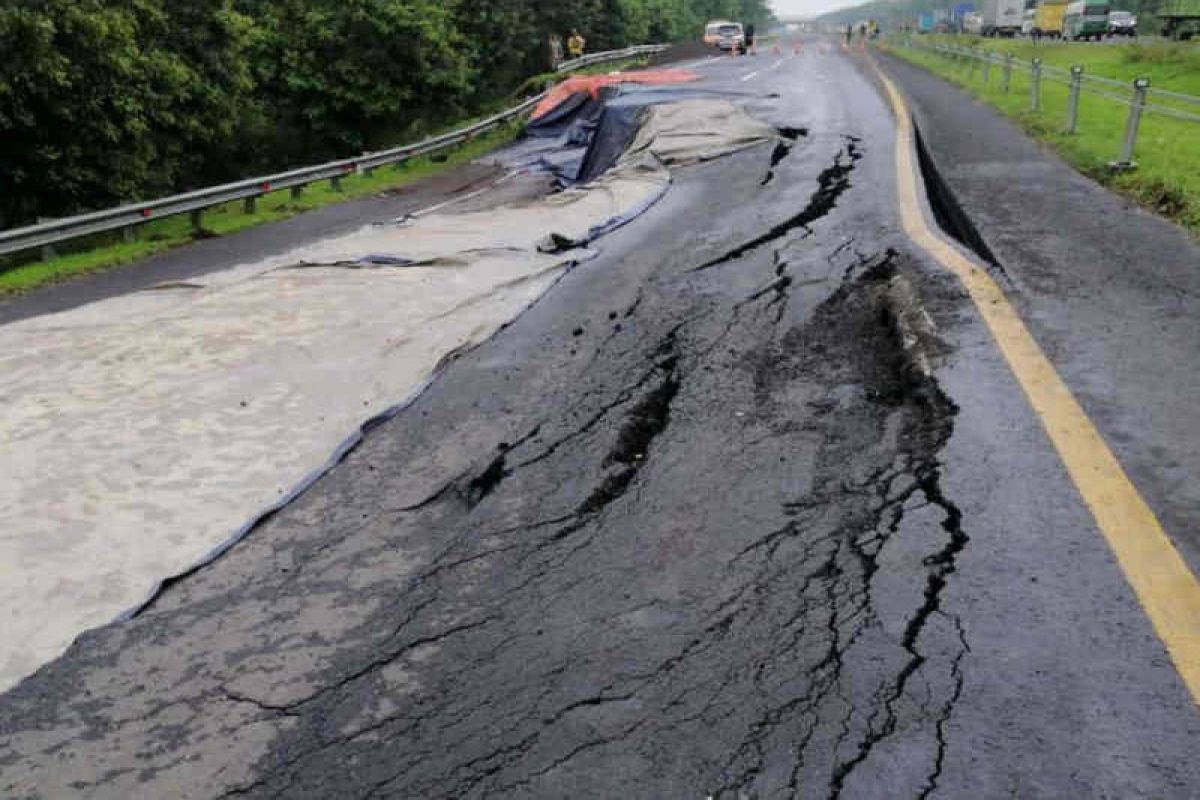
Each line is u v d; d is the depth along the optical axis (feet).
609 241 30.63
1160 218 26.55
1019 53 103.45
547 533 12.93
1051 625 10.05
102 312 26.53
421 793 8.45
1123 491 12.46
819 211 31.55
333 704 9.76
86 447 16.48
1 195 52.75
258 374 19.71
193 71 60.70
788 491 13.53
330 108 87.61
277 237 39.65
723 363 18.98
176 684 10.30
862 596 10.87
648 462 14.89
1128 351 16.98
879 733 8.75
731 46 145.59
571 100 75.66
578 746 8.87
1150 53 79.25
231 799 8.56
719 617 10.72
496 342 21.36
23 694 10.28
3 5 44.27
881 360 18.56
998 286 21.12
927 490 13.10
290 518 13.91
